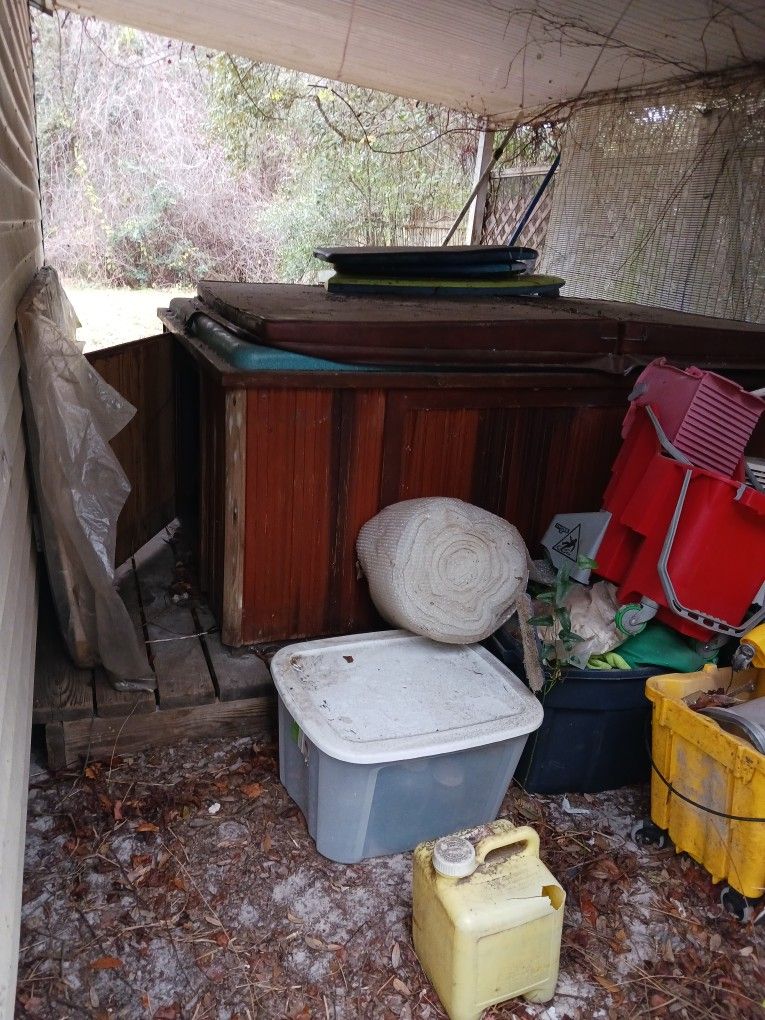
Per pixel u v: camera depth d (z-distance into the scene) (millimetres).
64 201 9516
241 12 3385
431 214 8367
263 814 1925
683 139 3498
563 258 4320
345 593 2330
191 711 2100
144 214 9711
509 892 1449
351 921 1668
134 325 7695
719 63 3234
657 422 1992
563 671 1919
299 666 1955
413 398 2205
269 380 2002
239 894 1711
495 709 1851
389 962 1580
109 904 1661
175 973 1528
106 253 9742
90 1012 1444
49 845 1790
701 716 1726
